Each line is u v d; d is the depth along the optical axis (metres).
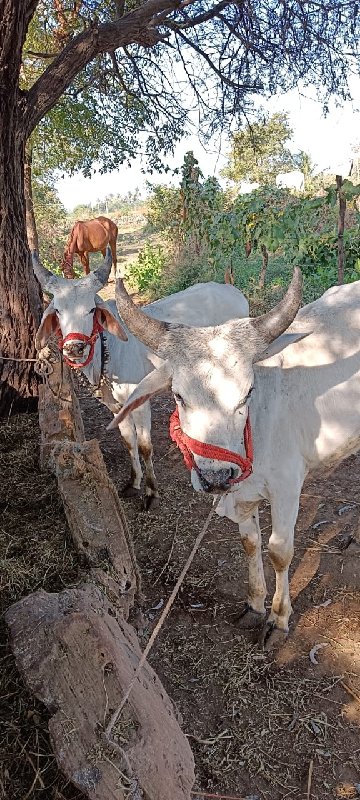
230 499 3.32
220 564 4.28
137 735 1.74
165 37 8.23
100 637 1.74
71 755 1.66
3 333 5.98
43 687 1.70
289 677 3.28
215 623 3.71
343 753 2.85
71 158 15.32
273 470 3.22
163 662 3.41
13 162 5.86
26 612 1.85
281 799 2.65
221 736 2.94
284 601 3.48
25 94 6.09
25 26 5.50
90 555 2.68
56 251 20.66
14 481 3.76
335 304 3.56
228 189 17.97
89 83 10.27
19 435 5.04
